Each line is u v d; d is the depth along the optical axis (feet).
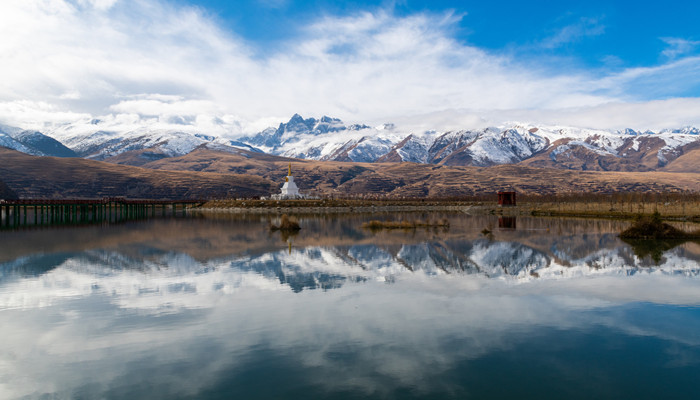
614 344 65.31
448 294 93.97
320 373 56.29
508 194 571.28
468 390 51.93
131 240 195.83
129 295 92.79
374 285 102.37
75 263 131.54
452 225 283.59
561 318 77.25
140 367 58.18
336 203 574.15
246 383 53.78
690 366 57.93
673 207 446.19
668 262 133.08
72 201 387.96
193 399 49.98
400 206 573.74
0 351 63.21
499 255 147.54
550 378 54.85
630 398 49.90
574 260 137.18
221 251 157.89
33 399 50.26
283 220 255.50
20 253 153.28
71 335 69.15
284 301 88.38
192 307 83.92
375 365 58.49
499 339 67.41
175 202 570.87
